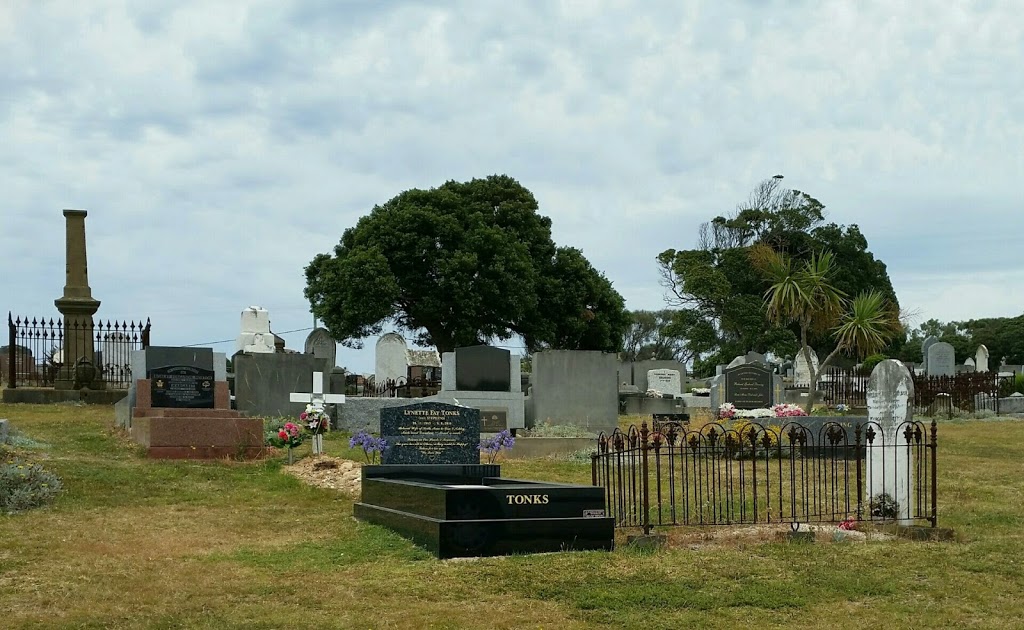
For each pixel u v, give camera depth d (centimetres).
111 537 1150
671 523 1120
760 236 6950
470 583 923
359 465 1628
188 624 789
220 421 1792
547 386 2373
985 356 5312
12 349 2773
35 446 1786
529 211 5338
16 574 938
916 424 1218
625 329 5819
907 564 1029
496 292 4869
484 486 1103
